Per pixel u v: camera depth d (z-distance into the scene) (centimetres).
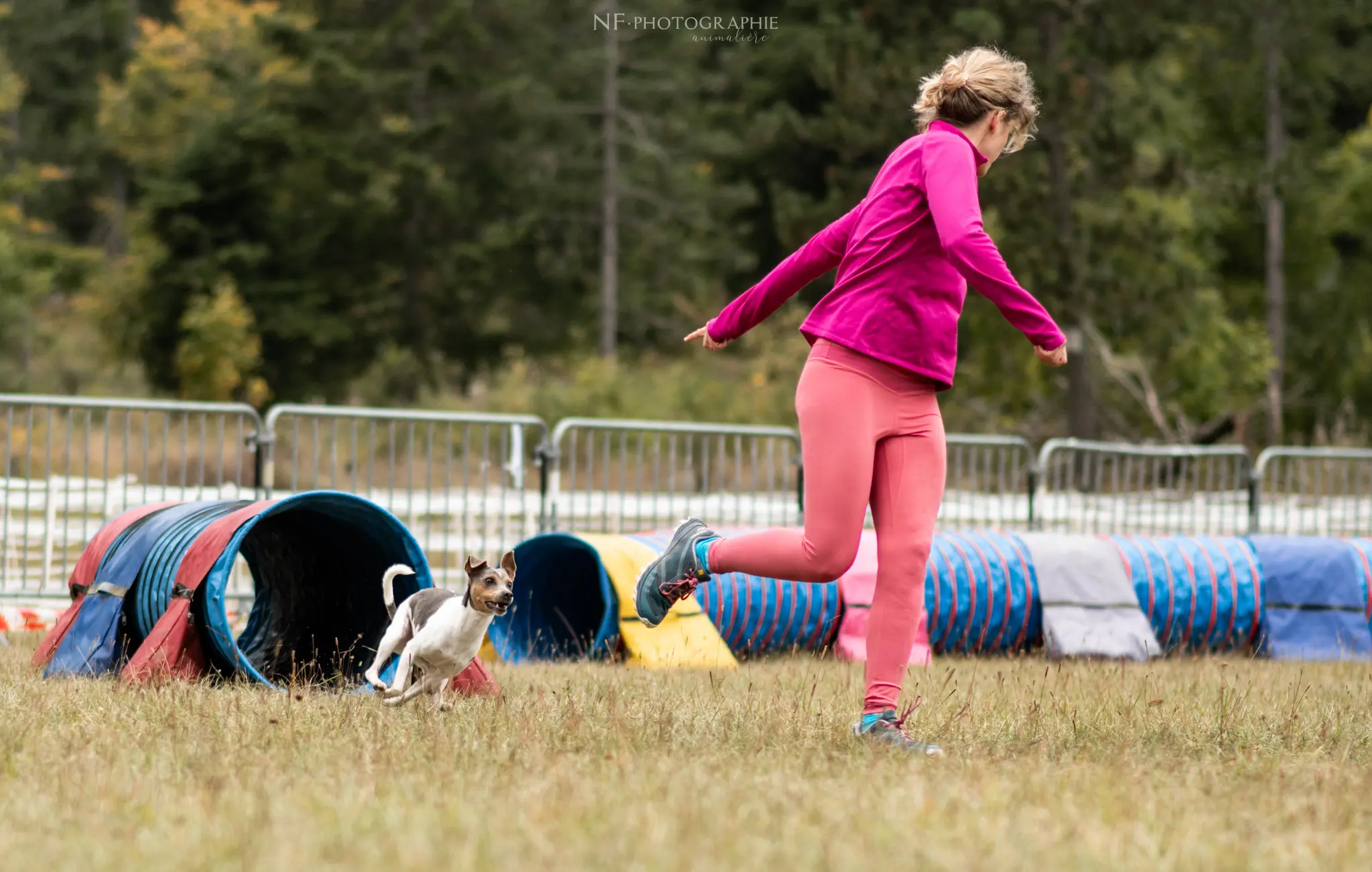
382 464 8075
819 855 1048
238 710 1764
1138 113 9538
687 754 1531
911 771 1399
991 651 3528
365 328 12238
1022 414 11119
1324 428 12331
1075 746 1669
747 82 12912
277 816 1157
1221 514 5069
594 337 13138
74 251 14388
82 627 2361
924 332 1593
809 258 1694
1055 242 8812
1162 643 3691
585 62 12462
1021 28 9269
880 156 9794
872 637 1656
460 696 2050
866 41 9475
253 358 11556
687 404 10531
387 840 1076
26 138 16538
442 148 12431
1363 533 5631
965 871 1016
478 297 12581
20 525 4716
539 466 4016
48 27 17262
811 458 1603
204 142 12088
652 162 12581
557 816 1168
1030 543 3688
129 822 1156
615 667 2848
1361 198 12444
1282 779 1443
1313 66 12281
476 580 1906
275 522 2689
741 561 1638
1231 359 11062
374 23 12531
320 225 12000
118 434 8500
